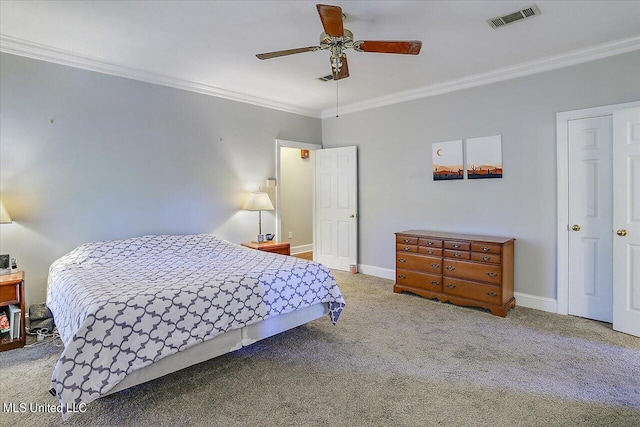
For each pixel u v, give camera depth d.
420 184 4.46
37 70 3.10
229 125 4.48
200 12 2.48
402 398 2.04
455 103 4.09
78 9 2.43
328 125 5.56
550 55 3.29
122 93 3.59
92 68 3.38
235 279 2.42
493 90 3.79
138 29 2.74
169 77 3.86
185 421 1.83
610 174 3.10
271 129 4.95
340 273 5.16
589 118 3.20
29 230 3.10
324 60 3.39
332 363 2.46
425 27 2.72
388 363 2.46
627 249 2.87
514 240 3.67
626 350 2.61
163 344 2.01
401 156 4.64
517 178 3.66
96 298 1.98
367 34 2.84
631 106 2.98
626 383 2.17
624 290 2.91
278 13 2.50
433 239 3.83
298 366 2.43
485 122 3.86
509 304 3.51
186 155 4.09
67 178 3.28
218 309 2.26
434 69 3.65
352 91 4.46
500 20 2.61
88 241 3.41
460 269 3.63
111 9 2.44
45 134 3.15
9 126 2.98
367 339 2.86
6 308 2.80
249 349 2.69
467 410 1.92
